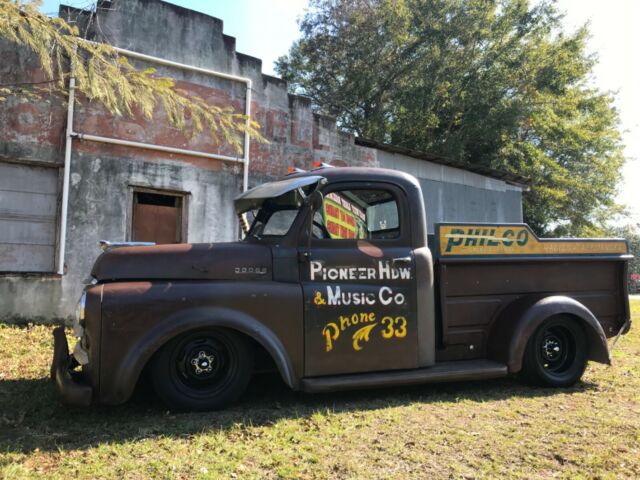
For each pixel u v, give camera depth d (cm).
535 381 493
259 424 371
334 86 2325
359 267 439
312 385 402
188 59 938
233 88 983
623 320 544
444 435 356
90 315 370
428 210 1323
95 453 314
